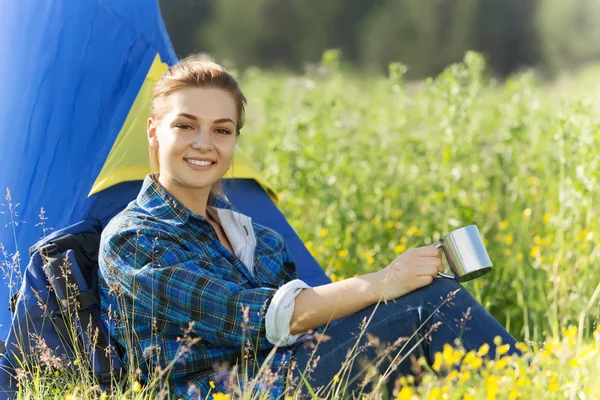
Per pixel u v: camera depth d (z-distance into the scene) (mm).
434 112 9367
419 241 6949
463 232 4016
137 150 5027
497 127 9688
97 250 4430
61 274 4172
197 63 4277
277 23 34438
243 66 32438
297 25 34594
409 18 33844
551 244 6375
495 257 6598
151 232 4051
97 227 4598
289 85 12984
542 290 5703
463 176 8102
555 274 5578
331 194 7398
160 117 4234
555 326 5055
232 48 33875
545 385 3631
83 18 5273
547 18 31984
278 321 3871
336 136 8734
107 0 5395
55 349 4152
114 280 4055
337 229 7082
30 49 5141
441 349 3816
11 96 5066
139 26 5422
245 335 3900
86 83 5145
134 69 5293
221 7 34375
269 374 3773
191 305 3924
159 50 5438
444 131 8203
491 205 7430
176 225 4117
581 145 6605
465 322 3826
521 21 32344
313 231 7324
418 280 3934
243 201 5473
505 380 3521
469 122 8531
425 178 8047
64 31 5219
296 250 5453
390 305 3924
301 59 33906
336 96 9914
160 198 4164
